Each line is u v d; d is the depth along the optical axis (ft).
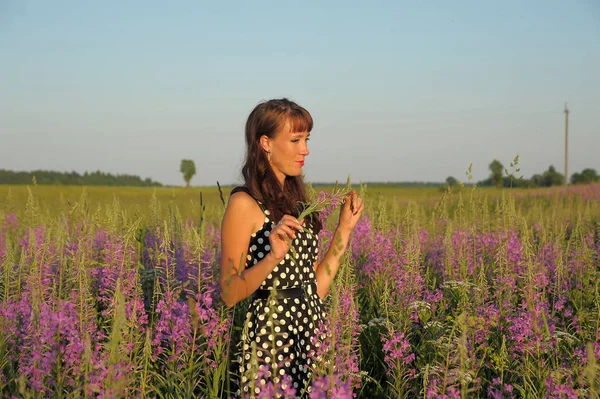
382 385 13.99
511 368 12.68
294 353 10.58
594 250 23.54
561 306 15.98
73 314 11.62
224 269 10.50
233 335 12.98
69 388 10.09
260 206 10.80
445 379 9.59
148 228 23.57
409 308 14.57
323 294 11.89
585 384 11.19
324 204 10.70
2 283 15.06
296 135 10.97
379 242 20.38
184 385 11.09
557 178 141.79
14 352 11.54
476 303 14.75
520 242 19.75
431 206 38.19
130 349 11.05
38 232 21.68
